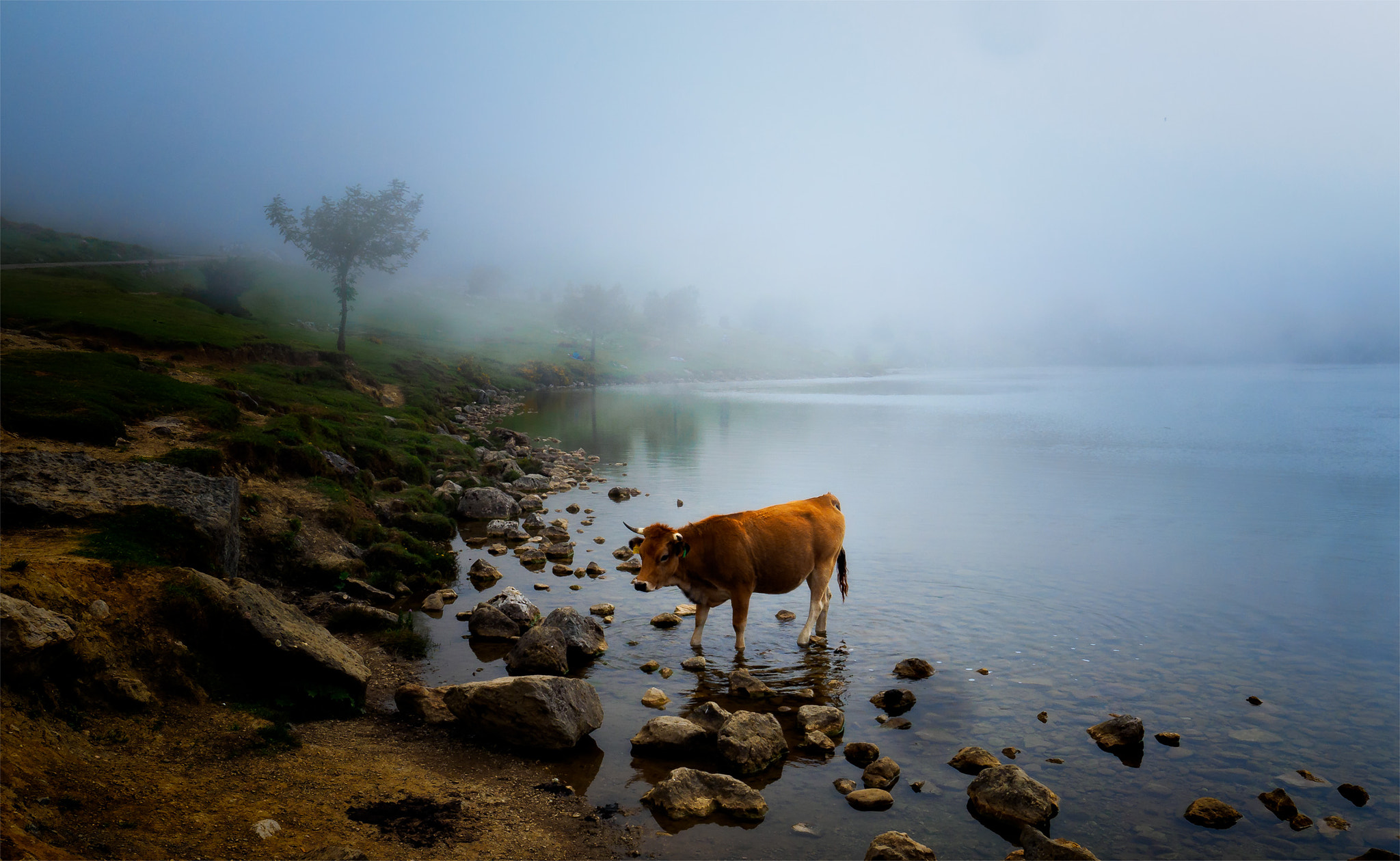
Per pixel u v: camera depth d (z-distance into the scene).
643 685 9.68
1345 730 8.55
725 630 11.98
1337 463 34.28
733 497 24.47
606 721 8.59
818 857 6.10
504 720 7.81
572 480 27.77
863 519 21.69
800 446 40.47
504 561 16.00
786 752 7.94
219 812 5.50
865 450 38.81
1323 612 13.02
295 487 15.70
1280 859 6.17
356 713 8.16
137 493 10.07
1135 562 16.55
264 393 27.38
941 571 15.72
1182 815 6.82
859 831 6.51
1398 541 18.86
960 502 24.55
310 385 36.97
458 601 13.11
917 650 11.09
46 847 4.32
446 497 21.00
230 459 15.23
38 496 9.12
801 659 10.70
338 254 62.22
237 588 8.38
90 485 9.98
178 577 7.93
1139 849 6.28
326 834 5.56
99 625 6.96
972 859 6.12
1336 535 19.52
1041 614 12.80
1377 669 10.40
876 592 14.16
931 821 6.70
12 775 4.88
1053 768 7.65
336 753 7.04
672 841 6.24
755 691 9.36
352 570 13.08
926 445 41.34
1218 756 7.93
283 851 5.20
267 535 12.77
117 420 15.09
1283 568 16.03
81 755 5.64
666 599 13.44
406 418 33.00
